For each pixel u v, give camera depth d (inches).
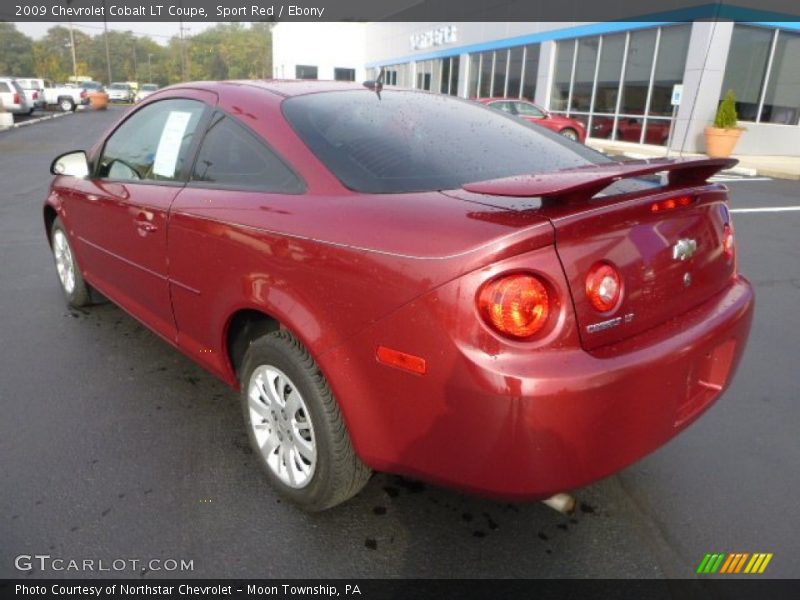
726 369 86.9
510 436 64.8
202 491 96.7
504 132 105.7
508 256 64.1
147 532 87.9
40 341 149.6
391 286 69.9
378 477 101.2
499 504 95.2
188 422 115.8
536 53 799.1
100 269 142.4
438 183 83.7
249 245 87.9
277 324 99.3
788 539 89.8
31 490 95.8
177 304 110.0
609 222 70.1
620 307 70.9
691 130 592.1
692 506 96.4
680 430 79.6
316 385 82.5
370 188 81.5
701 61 572.1
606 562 84.7
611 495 98.6
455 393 66.1
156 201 109.9
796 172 502.9
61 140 687.7
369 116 98.6
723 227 89.6
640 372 69.1
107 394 125.3
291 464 91.5
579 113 740.0
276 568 82.4
